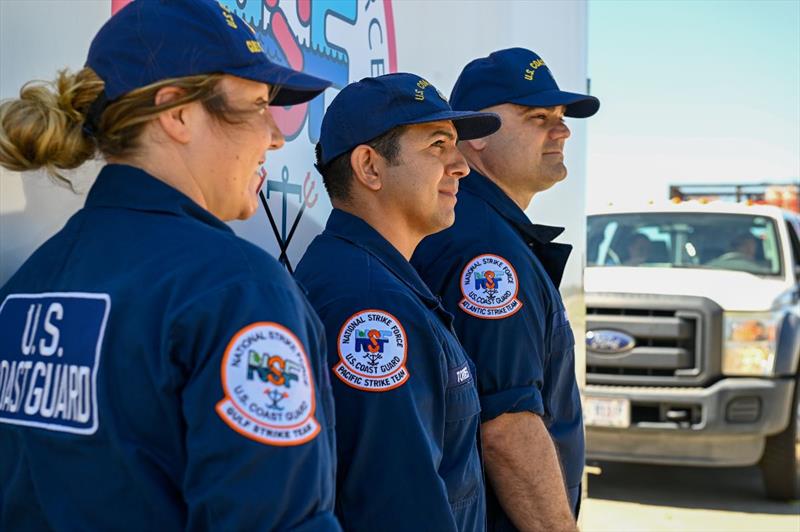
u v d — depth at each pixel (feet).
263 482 3.61
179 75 4.07
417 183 6.17
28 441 3.91
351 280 5.52
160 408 3.69
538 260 7.38
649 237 23.32
